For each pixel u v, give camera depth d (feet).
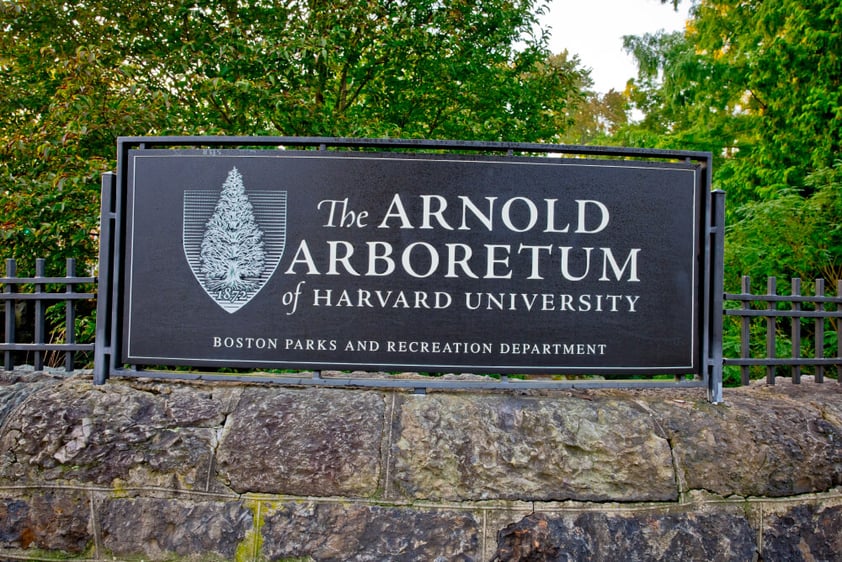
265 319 9.37
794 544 8.73
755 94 33.24
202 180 9.48
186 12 21.75
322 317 9.34
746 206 20.63
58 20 21.89
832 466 9.00
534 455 8.64
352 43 22.56
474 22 25.31
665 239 9.58
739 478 8.79
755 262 18.62
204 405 9.07
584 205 9.48
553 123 29.53
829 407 9.58
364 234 9.37
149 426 8.88
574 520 8.48
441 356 9.29
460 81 25.12
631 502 8.62
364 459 8.57
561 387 9.32
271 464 8.59
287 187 9.41
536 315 9.38
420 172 9.40
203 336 9.41
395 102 25.38
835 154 26.20
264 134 19.79
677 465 8.78
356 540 8.34
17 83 21.43
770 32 32.07
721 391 9.53
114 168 16.14
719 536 8.55
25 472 8.77
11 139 17.39
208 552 8.45
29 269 17.30
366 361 9.30
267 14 23.59
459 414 8.89
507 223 9.41
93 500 8.69
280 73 20.83
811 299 10.36
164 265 9.48
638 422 8.96
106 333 9.58
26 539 8.68
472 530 8.39
